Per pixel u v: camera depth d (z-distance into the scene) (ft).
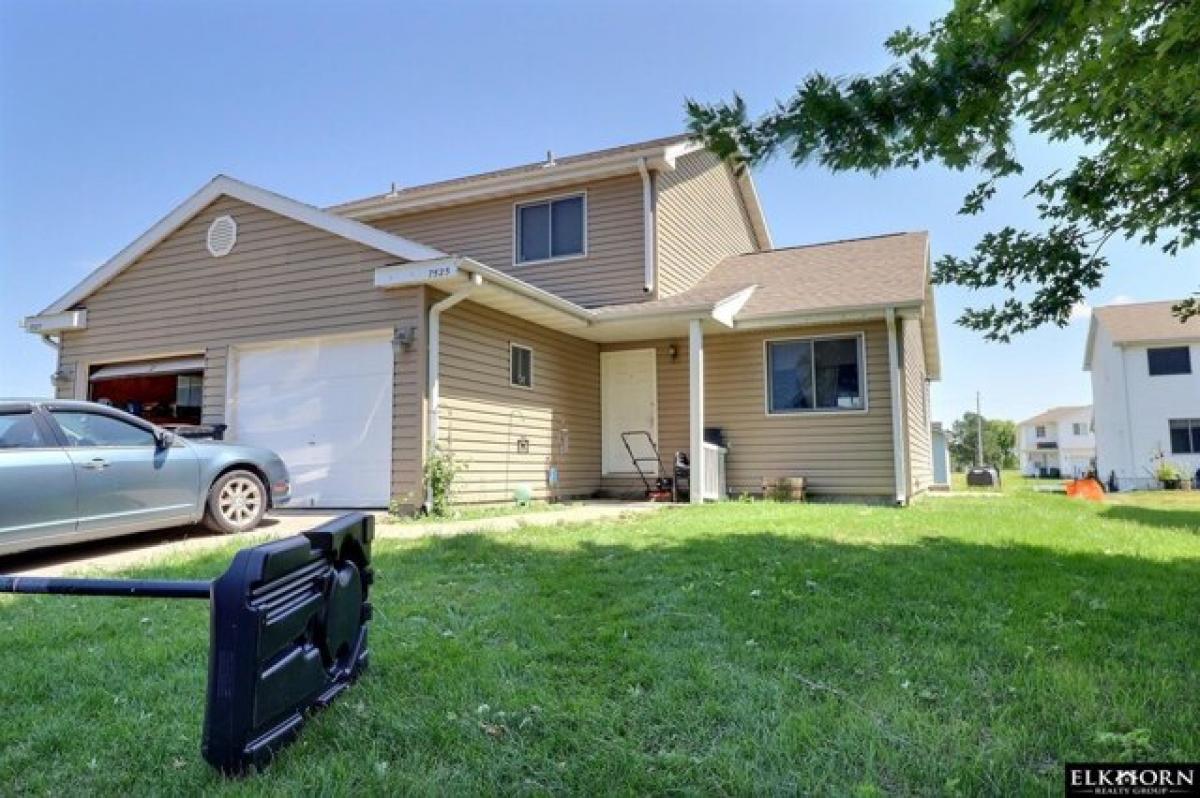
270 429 28.99
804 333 35.12
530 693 8.28
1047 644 9.81
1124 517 27.22
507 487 30.68
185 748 7.04
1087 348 93.15
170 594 6.61
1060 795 6.00
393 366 26.78
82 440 17.67
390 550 17.37
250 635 6.21
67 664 9.59
